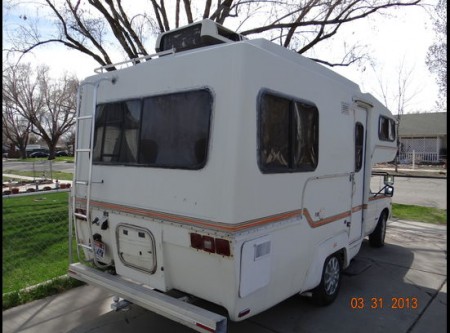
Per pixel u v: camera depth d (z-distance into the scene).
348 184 4.33
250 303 2.86
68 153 55.00
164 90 3.16
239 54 2.69
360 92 4.91
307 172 3.45
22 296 4.13
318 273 3.74
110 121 3.66
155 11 8.87
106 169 3.61
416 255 6.18
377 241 6.49
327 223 3.87
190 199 2.88
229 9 8.55
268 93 2.91
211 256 2.77
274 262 3.04
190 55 2.97
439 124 34.56
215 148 2.75
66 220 7.86
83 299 4.24
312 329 3.68
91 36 8.96
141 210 3.25
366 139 5.02
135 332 3.57
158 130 3.18
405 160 31.27
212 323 2.62
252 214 2.79
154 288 3.23
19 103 33.50
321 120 3.67
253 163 2.77
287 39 9.26
